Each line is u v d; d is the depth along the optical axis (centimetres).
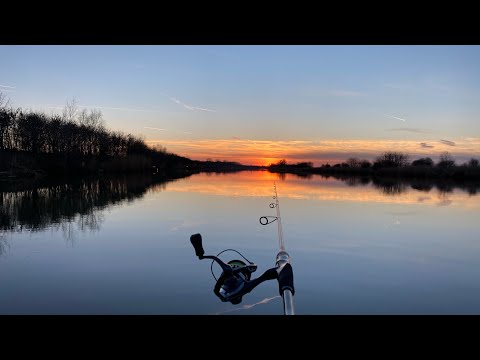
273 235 1010
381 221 1252
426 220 1284
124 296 566
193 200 1802
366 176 5422
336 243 934
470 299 570
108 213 1370
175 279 641
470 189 2759
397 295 584
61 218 1263
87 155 5084
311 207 1575
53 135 4362
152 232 1038
